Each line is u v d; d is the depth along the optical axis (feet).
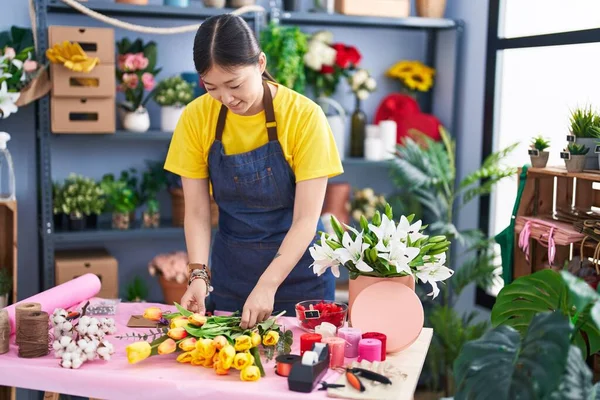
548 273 7.00
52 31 11.92
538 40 12.35
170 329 6.80
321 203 7.93
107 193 12.98
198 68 7.13
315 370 6.00
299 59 13.16
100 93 12.17
